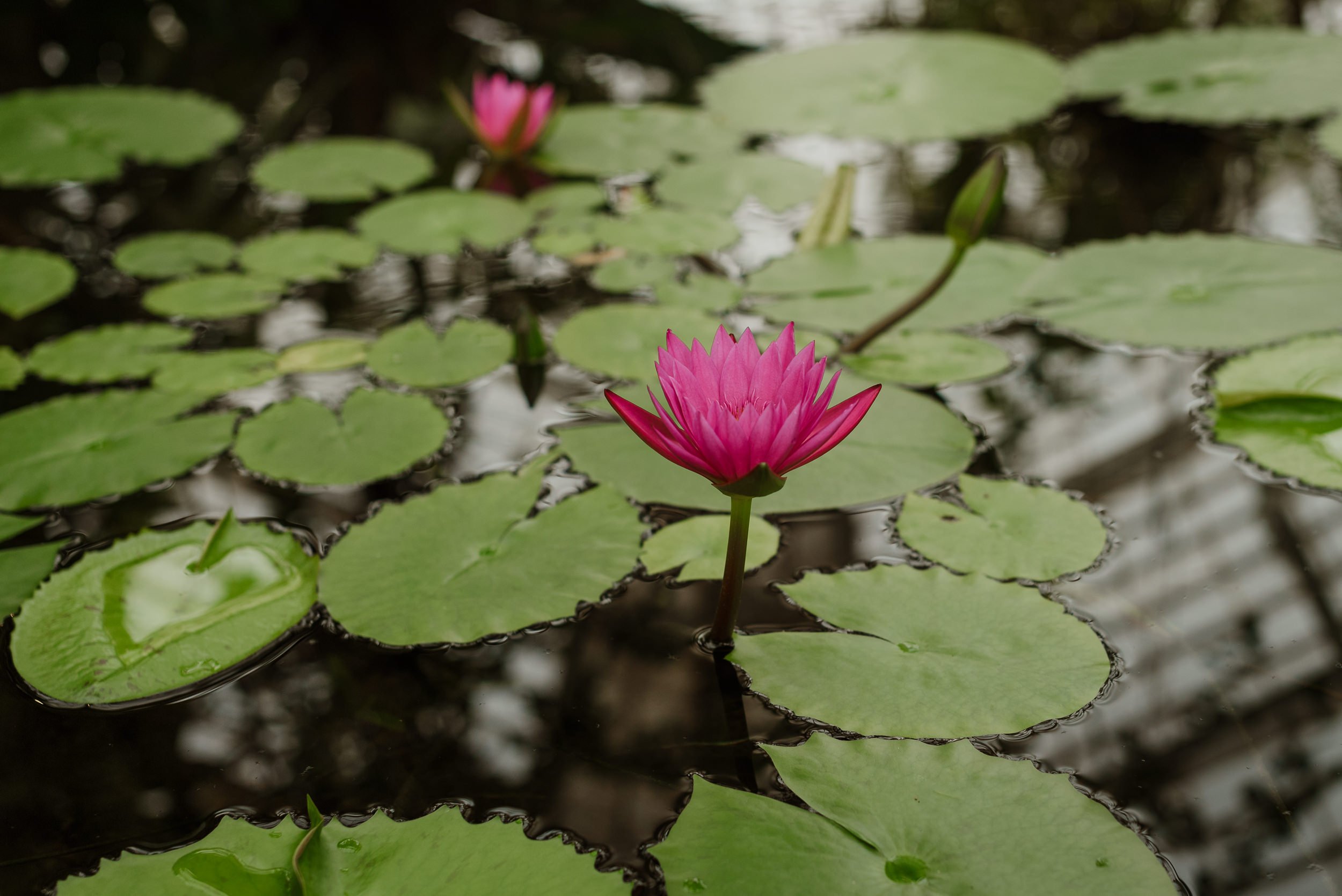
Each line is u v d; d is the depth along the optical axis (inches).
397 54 87.0
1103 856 38.9
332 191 65.1
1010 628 43.2
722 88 76.0
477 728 42.5
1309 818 39.9
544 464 48.9
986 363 52.3
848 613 43.9
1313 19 81.1
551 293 58.4
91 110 71.7
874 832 39.4
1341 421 48.2
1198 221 60.3
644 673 43.4
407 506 47.4
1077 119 69.1
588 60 86.3
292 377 53.9
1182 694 42.3
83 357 54.4
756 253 60.4
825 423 41.3
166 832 40.8
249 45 88.6
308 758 42.0
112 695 42.8
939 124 67.2
